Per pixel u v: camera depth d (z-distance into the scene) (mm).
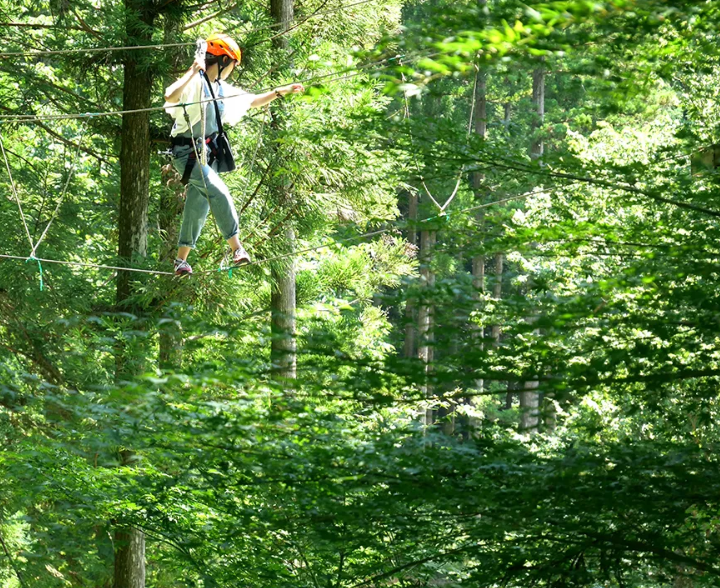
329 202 16250
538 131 45531
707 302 5082
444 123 6074
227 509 8688
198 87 11547
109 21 15773
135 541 14953
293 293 18312
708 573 6449
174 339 11586
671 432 7199
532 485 5746
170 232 18297
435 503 6035
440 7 4582
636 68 5203
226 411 7180
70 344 16391
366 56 4988
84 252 21109
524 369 5484
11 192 18609
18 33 18375
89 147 21250
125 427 8273
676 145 6254
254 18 17219
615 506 5570
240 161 17094
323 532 7055
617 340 5723
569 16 4277
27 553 15250
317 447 6320
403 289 5789
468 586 6953
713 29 4953
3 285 16453
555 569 6309
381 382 5555
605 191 7367
